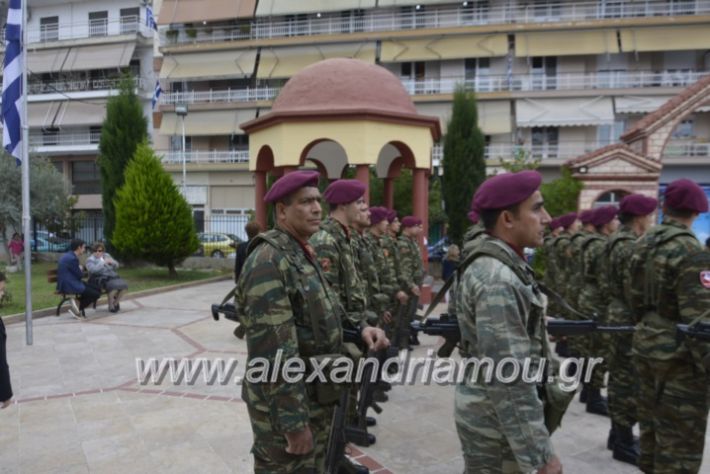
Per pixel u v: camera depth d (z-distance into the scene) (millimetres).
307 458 2395
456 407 2225
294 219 2488
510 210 2143
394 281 6078
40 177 19078
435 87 28047
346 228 3863
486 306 1956
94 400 5098
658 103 25422
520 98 26641
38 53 32969
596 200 12688
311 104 9727
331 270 3547
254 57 29938
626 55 26766
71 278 9359
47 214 19547
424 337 7941
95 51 32312
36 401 5066
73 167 33594
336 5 28594
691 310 2773
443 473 3650
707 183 24672
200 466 3730
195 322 9109
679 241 2908
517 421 1875
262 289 2246
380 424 4520
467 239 4676
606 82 26406
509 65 27312
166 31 31375
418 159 10430
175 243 15164
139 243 14828
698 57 26188
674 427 2916
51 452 3955
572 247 6230
